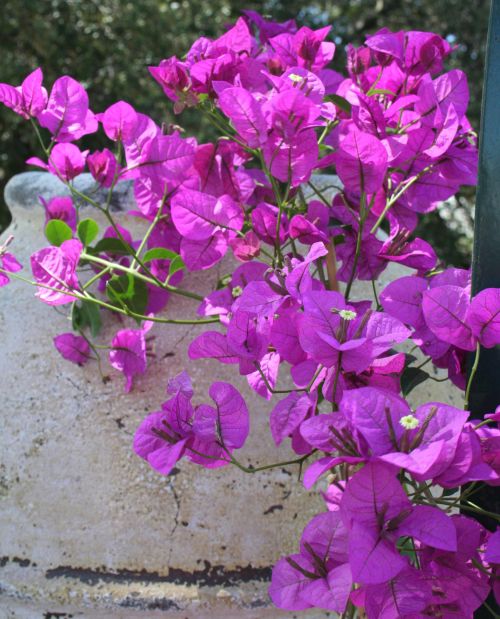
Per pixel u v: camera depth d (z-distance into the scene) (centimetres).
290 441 99
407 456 75
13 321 104
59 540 97
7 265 97
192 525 96
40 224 108
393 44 99
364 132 93
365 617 88
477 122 458
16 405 100
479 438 82
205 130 395
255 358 88
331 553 83
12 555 98
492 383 88
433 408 77
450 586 84
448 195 98
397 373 89
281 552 97
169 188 99
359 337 82
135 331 98
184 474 97
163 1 423
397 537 77
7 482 98
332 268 97
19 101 98
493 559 80
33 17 403
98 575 96
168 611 95
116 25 415
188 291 103
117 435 98
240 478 97
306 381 87
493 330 85
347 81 103
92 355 100
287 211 98
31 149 440
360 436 79
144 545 96
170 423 86
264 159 91
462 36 477
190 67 97
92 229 101
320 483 98
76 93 99
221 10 457
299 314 87
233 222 95
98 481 97
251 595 95
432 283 90
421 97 94
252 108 88
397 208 99
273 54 103
